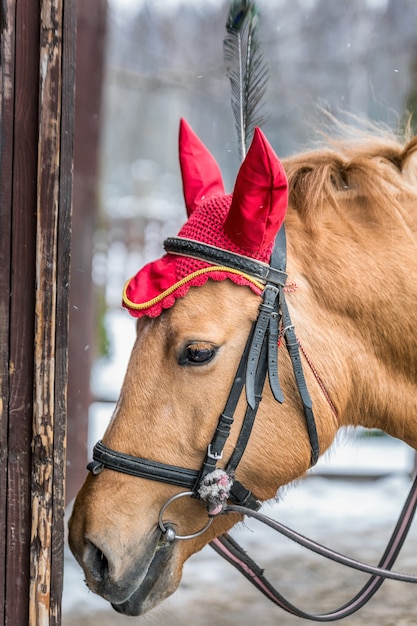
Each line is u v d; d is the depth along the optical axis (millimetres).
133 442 1971
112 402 8258
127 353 11430
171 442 1962
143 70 12125
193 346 1928
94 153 5809
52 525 1887
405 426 2215
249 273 1971
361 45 10172
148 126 22625
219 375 1950
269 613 3883
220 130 13086
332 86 9945
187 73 9695
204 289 1967
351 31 10359
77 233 5586
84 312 5660
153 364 1974
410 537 5191
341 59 10281
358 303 2107
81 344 5617
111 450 1979
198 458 1968
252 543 5070
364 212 2209
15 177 1878
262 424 2010
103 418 8078
